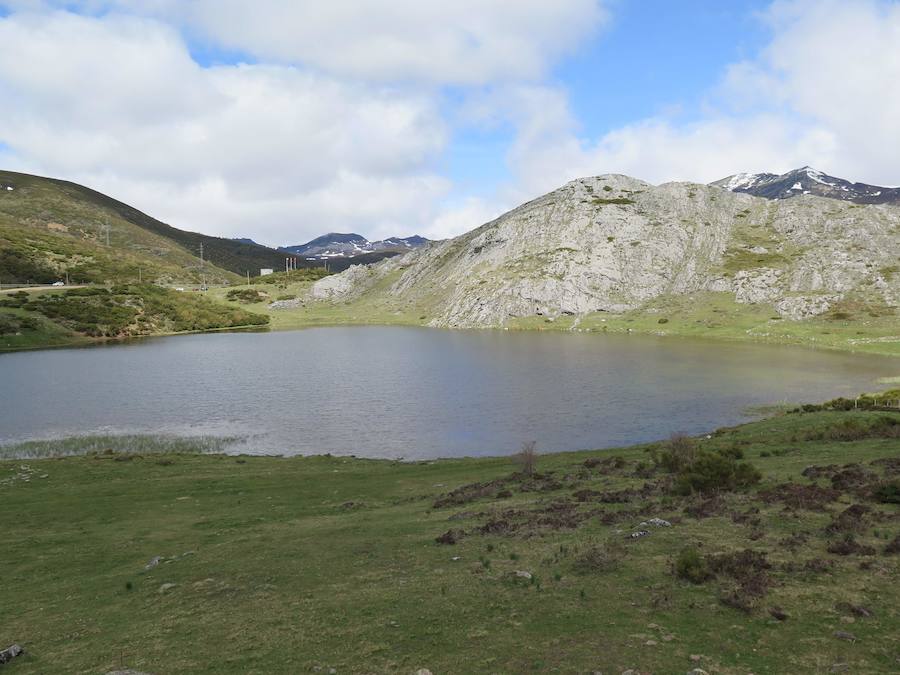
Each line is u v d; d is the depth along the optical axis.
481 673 12.33
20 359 133.12
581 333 186.75
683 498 27.06
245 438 65.31
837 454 35.03
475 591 17.19
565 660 12.54
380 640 14.48
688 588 16.02
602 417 72.50
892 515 21.02
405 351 144.12
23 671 14.69
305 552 24.09
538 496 32.16
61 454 59.12
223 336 194.62
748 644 12.69
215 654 14.59
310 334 199.75
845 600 14.40
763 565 17.00
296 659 13.85
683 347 141.88
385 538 25.34
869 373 99.62
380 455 58.84
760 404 77.38
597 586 16.70
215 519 33.78
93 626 17.72
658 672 11.73
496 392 89.25
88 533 31.91
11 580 24.41
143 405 82.19
